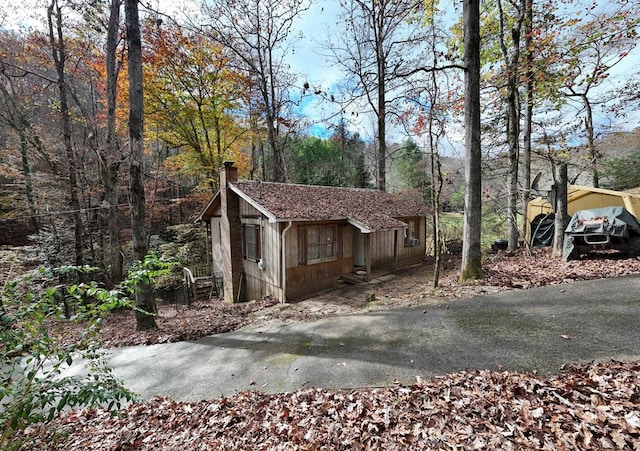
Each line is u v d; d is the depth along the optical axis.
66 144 12.28
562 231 7.75
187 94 15.55
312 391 3.55
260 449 2.77
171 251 15.04
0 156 12.34
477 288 6.22
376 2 10.91
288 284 8.57
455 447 2.33
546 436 2.24
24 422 2.29
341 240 10.09
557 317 4.29
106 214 15.48
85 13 10.95
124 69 13.66
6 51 11.38
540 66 9.16
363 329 5.15
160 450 2.97
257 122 17.42
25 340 2.25
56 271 2.46
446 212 20.92
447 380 3.25
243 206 10.41
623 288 4.83
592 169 13.42
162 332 6.88
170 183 18.67
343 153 24.53
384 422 2.79
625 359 3.06
